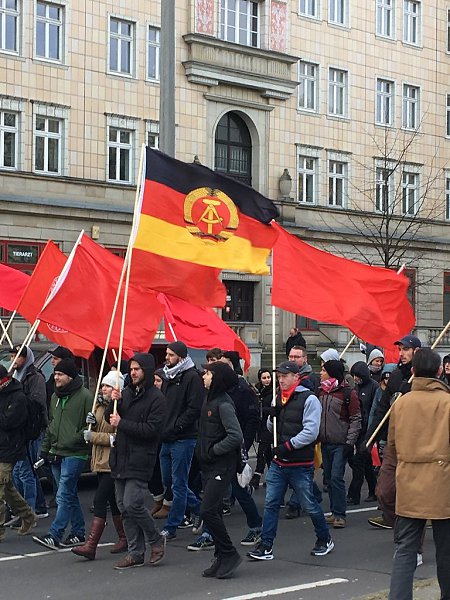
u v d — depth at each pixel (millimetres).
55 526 10234
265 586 8703
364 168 43469
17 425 10570
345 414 11984
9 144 32281
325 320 12023
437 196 46812
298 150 40906
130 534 9438
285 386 9844
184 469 10852
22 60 32281
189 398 10852
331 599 8219
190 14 36688
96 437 9609
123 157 35250
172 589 8578
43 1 32938
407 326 13609
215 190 11078
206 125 37406
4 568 9375
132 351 14086
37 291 12938
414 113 45969
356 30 43219
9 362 14062
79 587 8641
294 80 40375
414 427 7238
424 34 46156
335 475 11906
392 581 7258
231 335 14961
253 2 39281
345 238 42156
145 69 35562
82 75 33781
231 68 37625
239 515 12758
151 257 10789
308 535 11328
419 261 45625
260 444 14742
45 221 32625
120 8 34812
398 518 7312
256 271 11312
